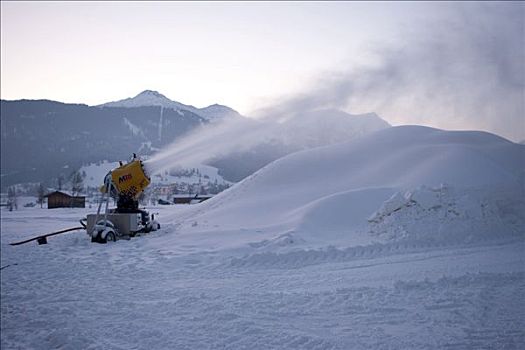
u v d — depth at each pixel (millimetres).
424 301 7477
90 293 9625
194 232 17000
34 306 8867
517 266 9797
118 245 16172
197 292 9117
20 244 18062
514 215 14953
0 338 7305
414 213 14594
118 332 7012
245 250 13375
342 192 18453
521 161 22375
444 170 20203
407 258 11383
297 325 6742
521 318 6535
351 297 7910
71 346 6633
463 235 13453
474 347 5609
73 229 20891
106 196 18281
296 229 15469
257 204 20469
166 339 6527
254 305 7816
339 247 12680
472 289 7984
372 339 6035
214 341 6320
